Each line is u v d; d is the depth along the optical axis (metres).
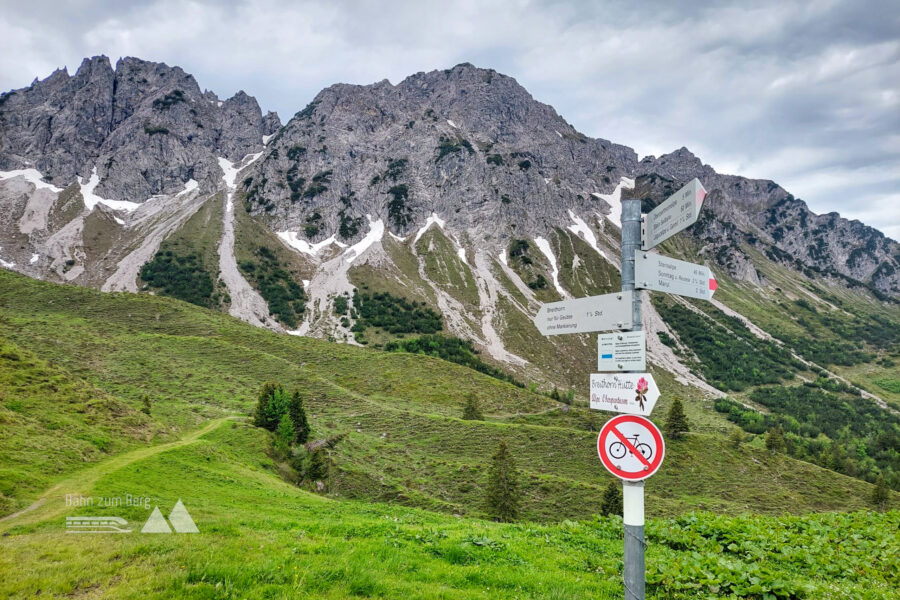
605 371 7.07
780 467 107.06
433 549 12.66
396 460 90.44
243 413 96.38
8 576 10.50
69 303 176.62
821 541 16.00
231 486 41.75
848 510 93.75
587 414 131.75
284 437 80.00
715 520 17.16
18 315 153.25
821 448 170.38
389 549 12.21
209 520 22.03
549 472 91.88
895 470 157.38
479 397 146.12
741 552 14.44
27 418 44.41
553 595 9.75
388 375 156.12
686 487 96.75
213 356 143.12
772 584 11.02
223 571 9.73
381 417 115.88
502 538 14.72
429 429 109.31
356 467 81.38
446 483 82.00
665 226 6.27
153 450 48.59
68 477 33.66
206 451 52.16
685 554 13.55
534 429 109.38
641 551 6.23
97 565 10.90
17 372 55.38
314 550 11.96
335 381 147.38
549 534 15.94
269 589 9.12
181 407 91.00
